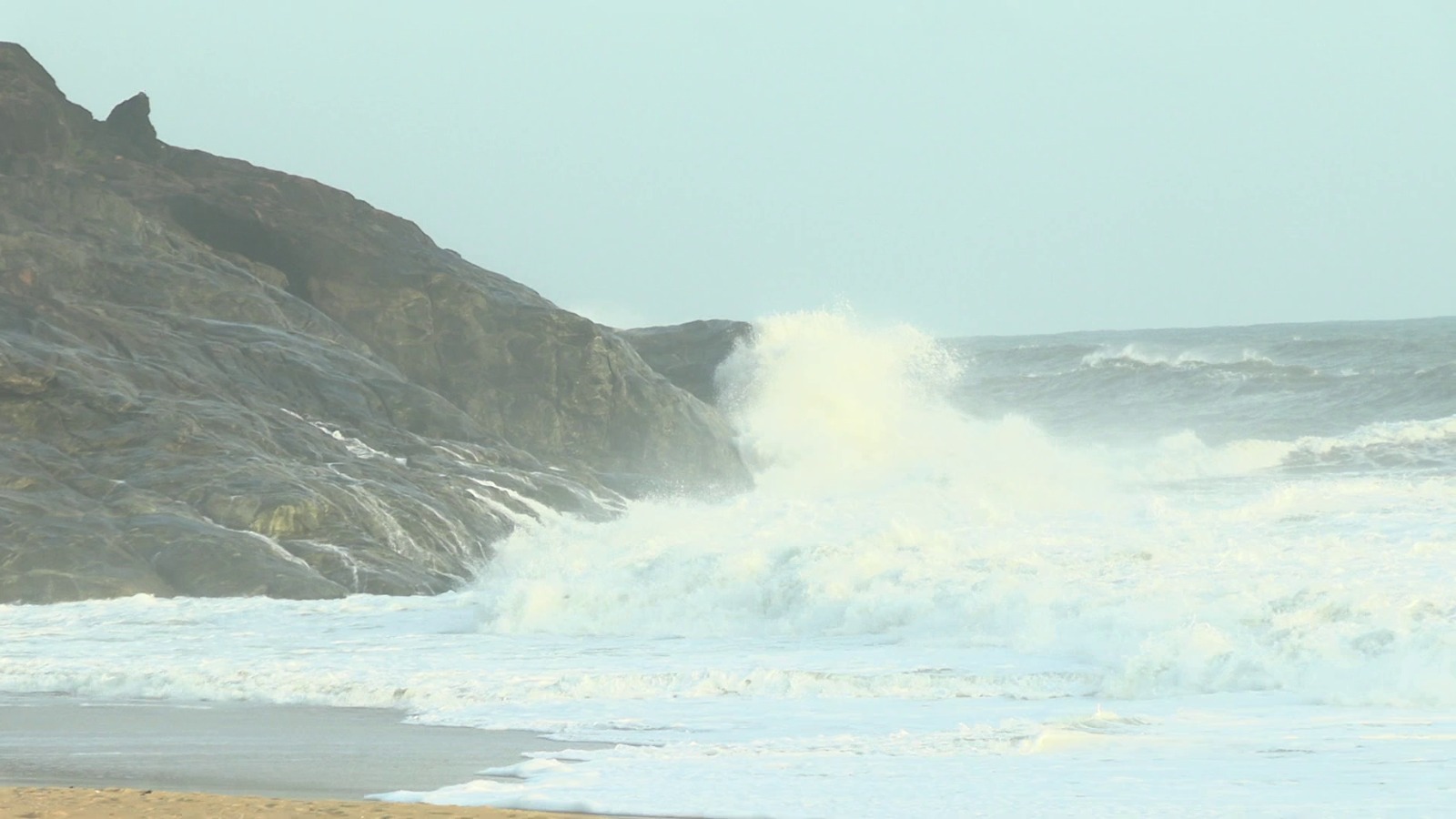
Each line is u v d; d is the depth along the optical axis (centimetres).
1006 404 18988
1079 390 19312
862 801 2916
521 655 5353
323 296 12425
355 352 11525
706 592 6081
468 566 8581
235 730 4116
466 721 4172
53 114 11812
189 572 7481
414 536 8531
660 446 12375
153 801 2978
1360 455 12875
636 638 5744
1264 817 2667
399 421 10488
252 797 3066
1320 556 5594
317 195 13162
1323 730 3588
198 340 10206
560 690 4584
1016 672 4603
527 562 7662
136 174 12850
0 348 8612
